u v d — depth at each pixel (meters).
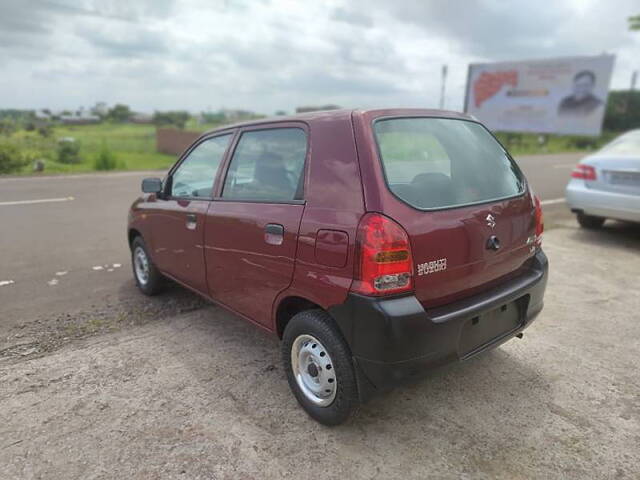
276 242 2.76
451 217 2.50
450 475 2.36
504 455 2.50
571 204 6.59
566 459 2.47
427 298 2.44
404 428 2.71
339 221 2.40
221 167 3.44
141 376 3.24
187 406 2.91
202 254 3.52
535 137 36.50
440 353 2.43
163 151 32.91
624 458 2.47
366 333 2.32
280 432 2.68
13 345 3.68
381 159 2.44
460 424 2.75
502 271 2.84
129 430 2.69
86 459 2.47
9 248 6.38
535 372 3.29
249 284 3.08
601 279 5.07
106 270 5.51
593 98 32.88
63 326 4.02
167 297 4.67
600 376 3.24
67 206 9.55
